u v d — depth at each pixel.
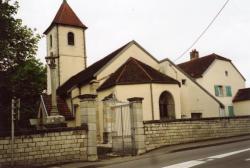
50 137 14.97
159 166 11.26
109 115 23.48
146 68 27.08
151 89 24.62
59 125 18.56
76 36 38.38
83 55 38.44
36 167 14.46
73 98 30.53
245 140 18.94
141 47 29.78
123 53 28.78
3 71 18.67
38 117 30.23
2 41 17.94
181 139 18.92
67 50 37.59
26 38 19.61
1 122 20.44
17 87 19.44
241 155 12.09
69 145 15.32
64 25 37.84
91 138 15.74
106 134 23.61
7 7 18.23
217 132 20.88
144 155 15.89
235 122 22.05
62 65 37.06
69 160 15.23
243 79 42.03
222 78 39.75
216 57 40.00
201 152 14.45
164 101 25.67
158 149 17.27
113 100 23.34
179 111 25.47
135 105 17.00
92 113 15.96
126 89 24.48
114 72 27.94
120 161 14.58
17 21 19.23
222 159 11.47
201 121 20.17
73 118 29.94
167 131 18.38
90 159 15.53
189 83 30.09
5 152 14.02
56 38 37.34
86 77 29.33
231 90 40.25
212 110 30.69
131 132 17.08
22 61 19.56
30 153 14.48
